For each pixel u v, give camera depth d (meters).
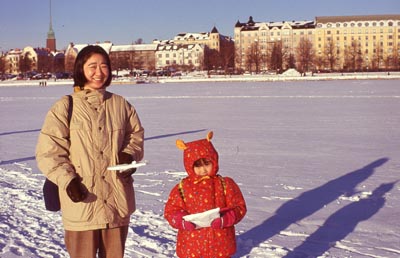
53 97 45.09
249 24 154.25
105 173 3.77
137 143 4.00
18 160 12.68
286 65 129.25
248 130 18.03
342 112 24.23
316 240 6.00
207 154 3.85
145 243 5.88
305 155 12.45
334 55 133.38
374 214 7.09
